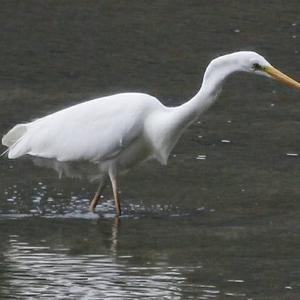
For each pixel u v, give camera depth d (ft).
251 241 41.57
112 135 45.57
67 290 35.78
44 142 46.44
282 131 58.39
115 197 45.62
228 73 44.96
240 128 58.80
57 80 67.31
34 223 43.83
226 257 39.55
